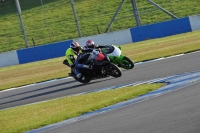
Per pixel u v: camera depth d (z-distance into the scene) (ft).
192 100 70.59
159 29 252.01
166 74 113.39
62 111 90.63
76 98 103.76
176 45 190.08
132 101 84.02
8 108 111.24
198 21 256.52
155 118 63.05
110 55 122.93
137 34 251.39
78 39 246.06
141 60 159.43
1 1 350.02
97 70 121.49
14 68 220.84
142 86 101.19
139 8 328.08
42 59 241.14
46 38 293.43
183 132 52.49
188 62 126.93
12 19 338.75
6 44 304.30
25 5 351.87
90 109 84.07
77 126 69.21
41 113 93.40
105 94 100.89
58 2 352.49
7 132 77.05
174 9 319.68
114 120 67.72
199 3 323.57
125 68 129.59
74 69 125.90
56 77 156.66
